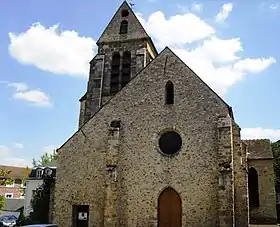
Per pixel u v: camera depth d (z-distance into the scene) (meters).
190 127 23.28
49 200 27.09
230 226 20.27
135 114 24.72
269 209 29.20
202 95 23.66
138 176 23.41
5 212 55.09
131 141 24.22
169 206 22.56
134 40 33.75
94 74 33.62
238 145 22.33
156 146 23.62
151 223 22.39
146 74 25.38
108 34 34.75
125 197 23.25
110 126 24.69
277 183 45.84
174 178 22.69
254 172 30.83
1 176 33.94
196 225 21.50
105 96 32.69
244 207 21.22
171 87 24.72
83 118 34.72
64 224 24.19
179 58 25.00
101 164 24.53
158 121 24.08
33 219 28.08
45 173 35.12
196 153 22.67
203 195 21.83
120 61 33.47
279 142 48.03
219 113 22.91
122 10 35.44
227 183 20.94
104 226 22.52
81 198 24.30
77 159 25.11
